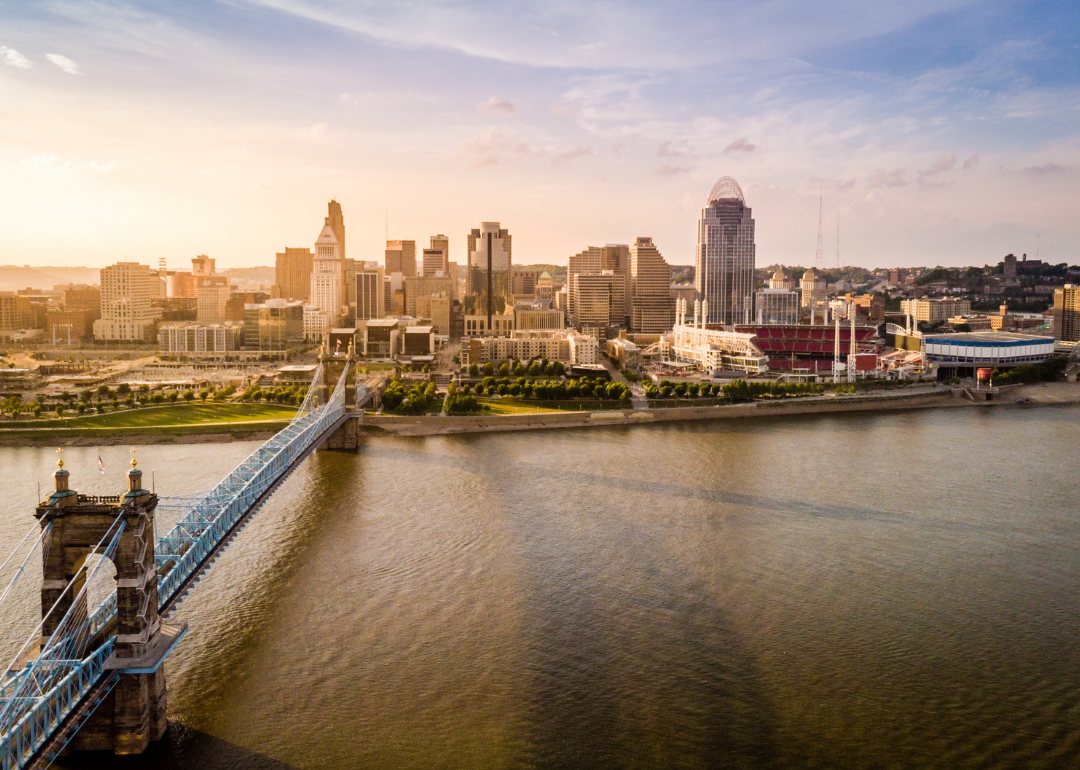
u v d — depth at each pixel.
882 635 172.75
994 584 199.62
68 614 124.06
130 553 129.00
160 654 131.38
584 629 173.38
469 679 153.88
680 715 144.12
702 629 174.25
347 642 166.75
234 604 183.12
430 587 193.25
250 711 143.38
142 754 131.00
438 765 130.62
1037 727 141.75
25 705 113.75
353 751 133.50
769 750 135.38
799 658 163.12
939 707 147.25
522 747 135.12
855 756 134.00
